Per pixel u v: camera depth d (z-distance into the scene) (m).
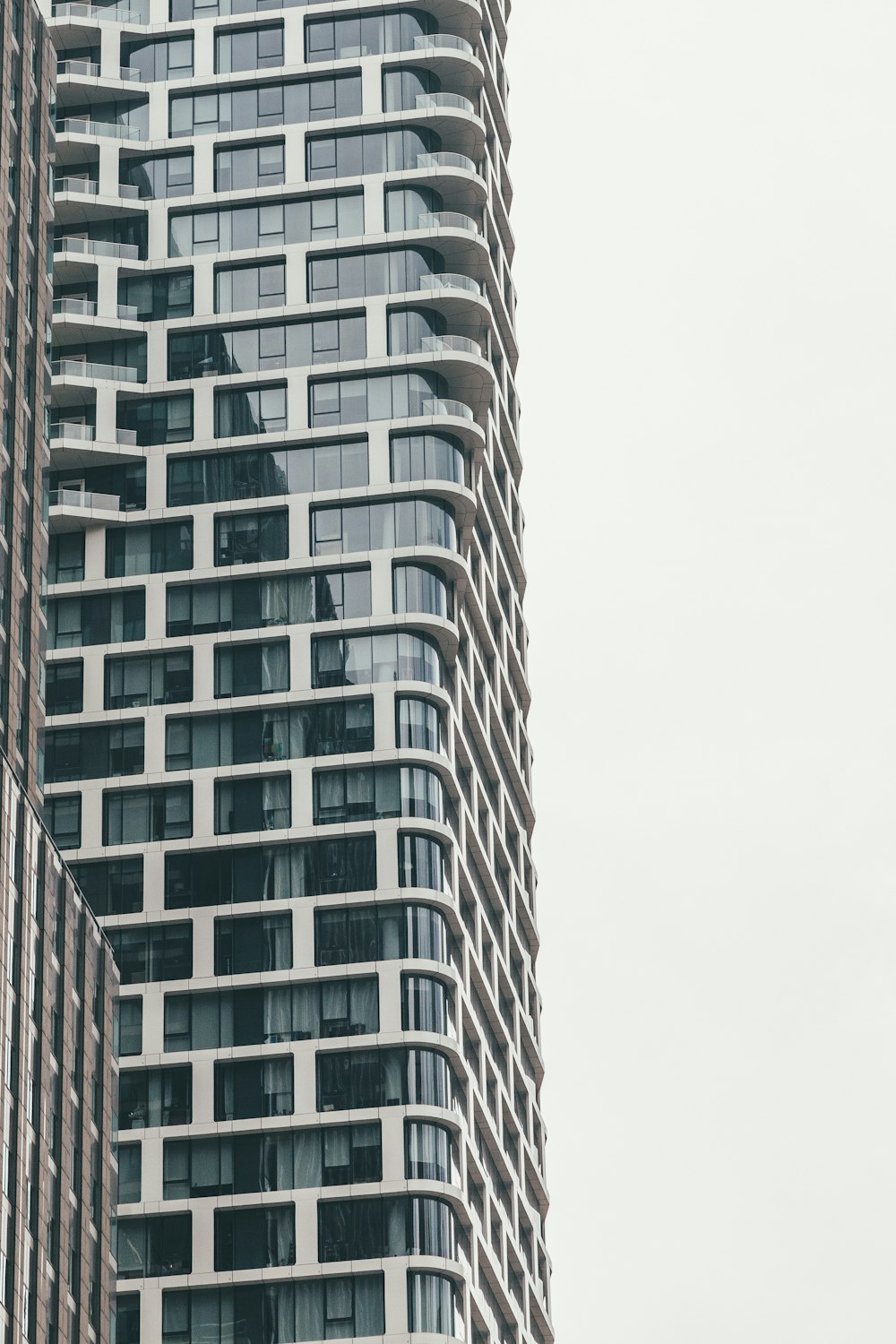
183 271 148.50
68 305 146.25
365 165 150.00
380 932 132.00
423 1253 124.50
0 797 109.50
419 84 152.00
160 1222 125.75
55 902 115.69
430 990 130.88
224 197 149.12
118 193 149.50
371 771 135.88
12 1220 103.44
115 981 124.44
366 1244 124.69
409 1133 127.12
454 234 148.38
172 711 137.75
